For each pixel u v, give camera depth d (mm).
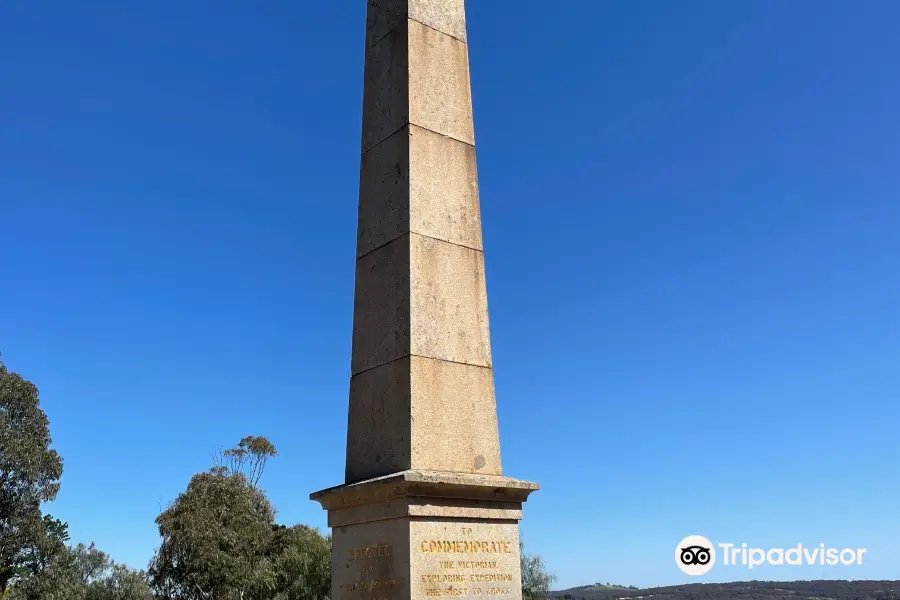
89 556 57531
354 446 8734
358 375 8930
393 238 9000
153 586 38719
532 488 8312
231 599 38000
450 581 7582
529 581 48938
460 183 9453
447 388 8477
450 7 10219
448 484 7684
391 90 9680
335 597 8195
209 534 38219
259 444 46188
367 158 9766
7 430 38500
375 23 10289
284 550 43656
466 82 10016
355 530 8109
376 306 8961
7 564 38969
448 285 8898
